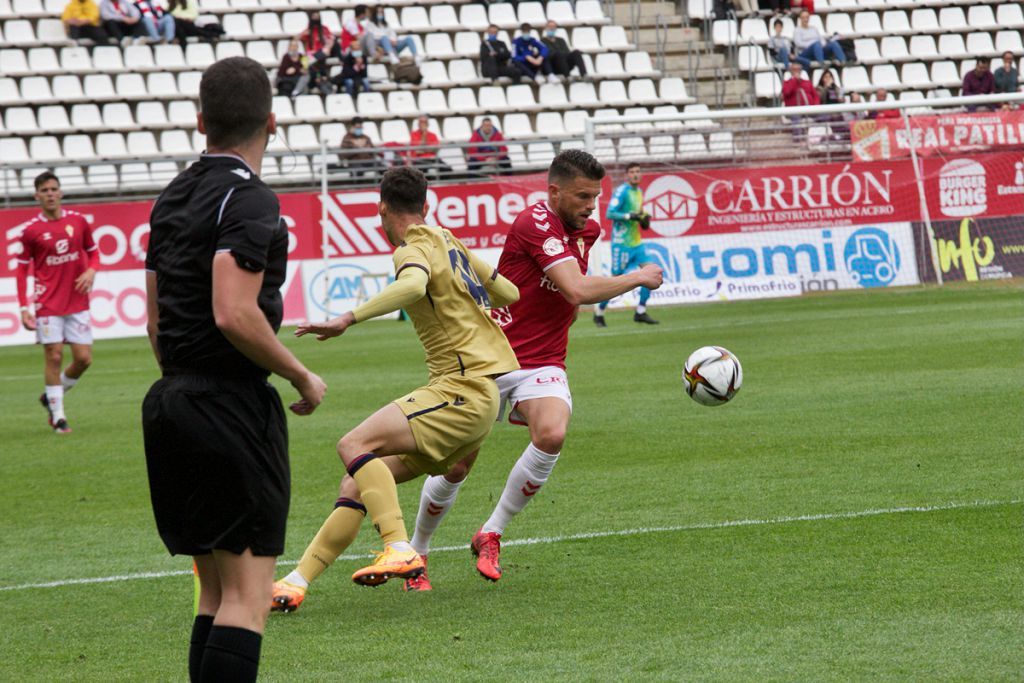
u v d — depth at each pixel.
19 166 56.06
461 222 57.75
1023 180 58.88
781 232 58.59
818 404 27.98
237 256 9.42
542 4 83.50
